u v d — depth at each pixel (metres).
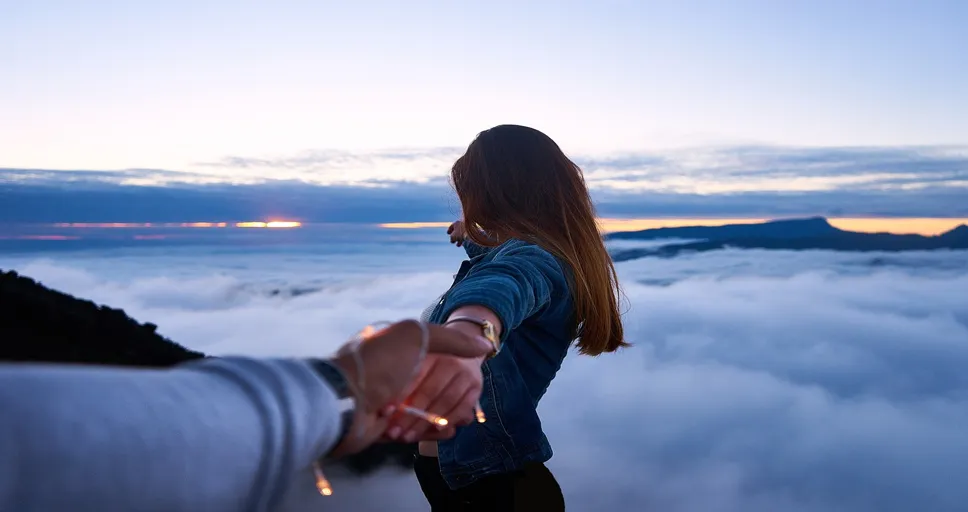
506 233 1.63
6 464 0.24
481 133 1.73
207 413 0.32
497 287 1.03
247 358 0.39
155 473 0.29
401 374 0.58
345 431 0.47
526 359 1.54
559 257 1.53
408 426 0.63
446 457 1.61
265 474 0.35
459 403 0.72
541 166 1.64
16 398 0.25
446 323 0.95
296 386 0.38
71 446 0.26
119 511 0.28
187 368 0.36
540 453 1.56
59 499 0.26
